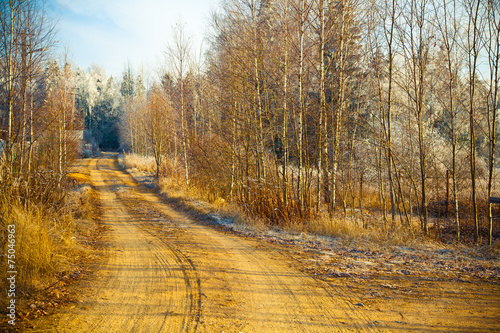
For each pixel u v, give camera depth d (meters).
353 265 6.69
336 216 12.37
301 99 11.80
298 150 12.14
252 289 5.12
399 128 15.97
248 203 13.48
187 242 8.80
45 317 3.67
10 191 6.43
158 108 29.94
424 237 9.38
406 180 16.58
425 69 10.57
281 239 9.54
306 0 11.08
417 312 4.30
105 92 91.81
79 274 5.41
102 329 3.53
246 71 12.94
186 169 22.64
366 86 14.26
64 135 18.75
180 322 3.80
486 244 8.86
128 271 5.81
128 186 27.84
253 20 12.60
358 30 12.43
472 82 9.23
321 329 3.76
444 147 17.75
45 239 5.38
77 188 22.94
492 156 8.81
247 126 13.66
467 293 5.06
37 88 9.76
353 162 18.84
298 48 11.94
